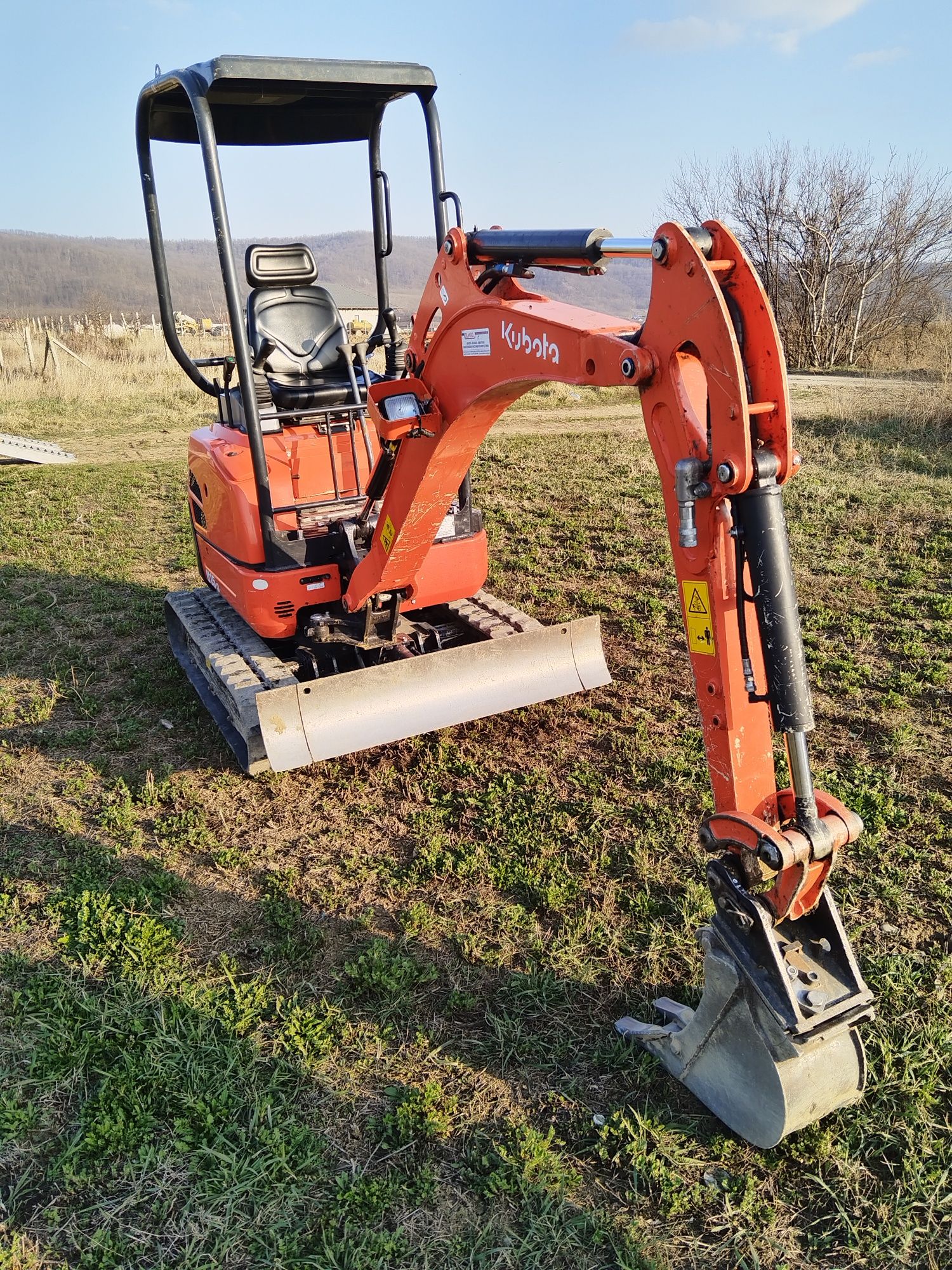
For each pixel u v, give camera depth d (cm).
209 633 598
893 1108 317
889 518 1005
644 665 670
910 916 411
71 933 413
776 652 246
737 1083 298
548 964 388
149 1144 313
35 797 528
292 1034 354
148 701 644
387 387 378
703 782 516
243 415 539
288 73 445
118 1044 351
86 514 1148
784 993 271
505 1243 278
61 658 716
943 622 732
